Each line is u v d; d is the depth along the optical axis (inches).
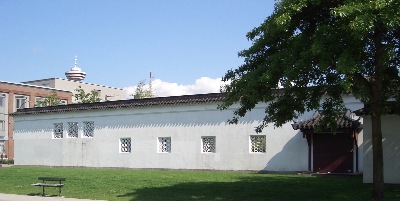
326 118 524.1
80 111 1196.5
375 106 426.6
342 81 364.2
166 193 583.8
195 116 1006.4
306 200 503.2
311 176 805.2
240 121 945.5
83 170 1059.9
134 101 1106.7
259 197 531.2
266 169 909.8
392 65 460.1
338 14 361.7
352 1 368.8
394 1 349.1
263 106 917.8
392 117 629.3
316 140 860.6
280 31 433.4
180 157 1019.3
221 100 955.3
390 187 604.4
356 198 508.1
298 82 453.1
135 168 1087.6
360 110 644.1
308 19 438.9
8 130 2180.1
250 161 928.9
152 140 1067.3
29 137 1315.2
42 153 1278.3
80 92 2282.2
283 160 893.2
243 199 518.9
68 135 1230.9
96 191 624.1
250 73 442.6
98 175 884.0
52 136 1259.8
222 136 965.2
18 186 713.0
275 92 560.1
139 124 1093.1
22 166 1299.2
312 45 382.6
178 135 1027.3
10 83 2202.3
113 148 1132.5
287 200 506.0
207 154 982.4
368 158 644.1
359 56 378.0
